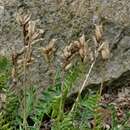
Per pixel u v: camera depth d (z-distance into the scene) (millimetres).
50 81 5438
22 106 4074
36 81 5445
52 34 5602
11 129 4508
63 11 5672
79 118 4500
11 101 4605
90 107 4418
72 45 3525
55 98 4469
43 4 5691
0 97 4703
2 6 5711
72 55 3555
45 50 3568
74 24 5641
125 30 5656
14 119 4629
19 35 5637
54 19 5652
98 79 5461
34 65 5473
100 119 4293
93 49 5590
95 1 5730
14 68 3693
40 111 4559
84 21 5645
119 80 5637
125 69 5598
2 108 4605
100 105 5344
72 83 4859
